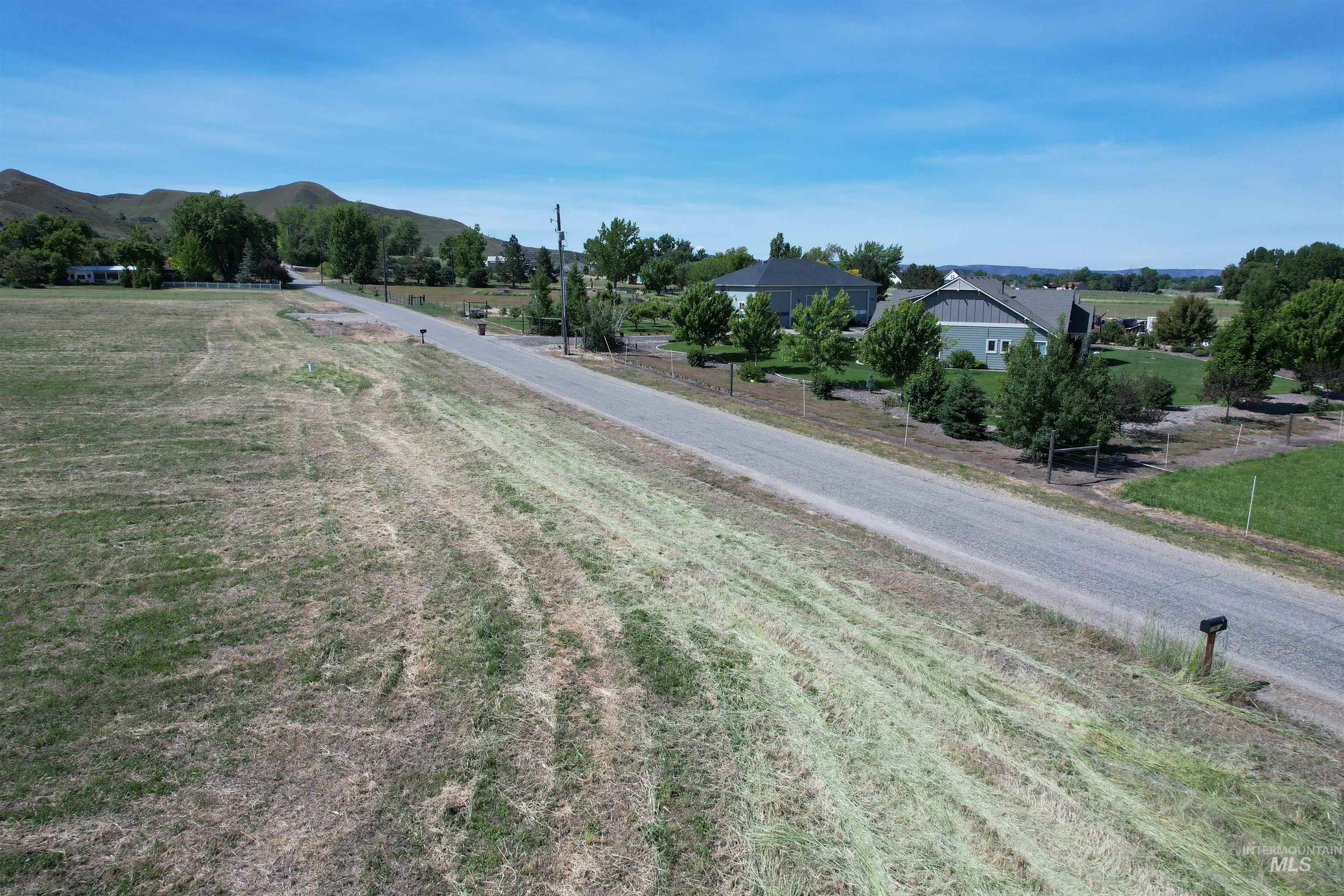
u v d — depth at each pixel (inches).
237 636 320.8
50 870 193.8
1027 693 289.6
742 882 195.0
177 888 189.5
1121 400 883.4
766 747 251.8
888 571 407.8
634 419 826.2
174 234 3902.6
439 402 868.0
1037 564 432.1
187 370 1033.5
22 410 748.0
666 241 5900.6
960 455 732.7
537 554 419.2
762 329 1393.9
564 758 242.8
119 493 508.1
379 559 409.4
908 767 242.8
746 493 555.5
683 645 319.0
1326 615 372.2
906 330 1053.2
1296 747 261.7
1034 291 1664.6
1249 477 665.0
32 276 3093.0
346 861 199.2
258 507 489.7
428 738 252.8
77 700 270.8
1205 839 215.2
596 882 193.9
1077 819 221.6
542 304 1734.7
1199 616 369.7
